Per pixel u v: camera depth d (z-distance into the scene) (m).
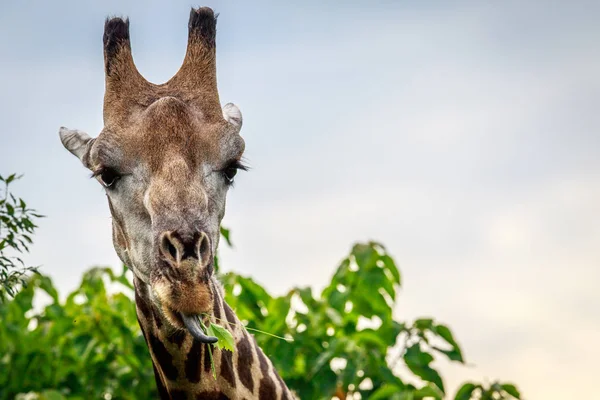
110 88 9.25
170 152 8.80
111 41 9.35
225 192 9.12
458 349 12.96
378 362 12.76
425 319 12.98
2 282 9.31
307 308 13.35
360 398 12.95
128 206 8.89
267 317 13.30
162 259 8.32
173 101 9.02
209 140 8.97
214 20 9.51
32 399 12.41
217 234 9.01
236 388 9.41
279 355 12.91
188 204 8.51
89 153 9.40
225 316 9.60
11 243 9.30
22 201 9.35
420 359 12.89
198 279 8.24
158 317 9.20
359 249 13.31
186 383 9.30
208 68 9.43
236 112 10.17
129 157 8.88
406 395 12.22
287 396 9.80
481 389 12.89
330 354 12.69
